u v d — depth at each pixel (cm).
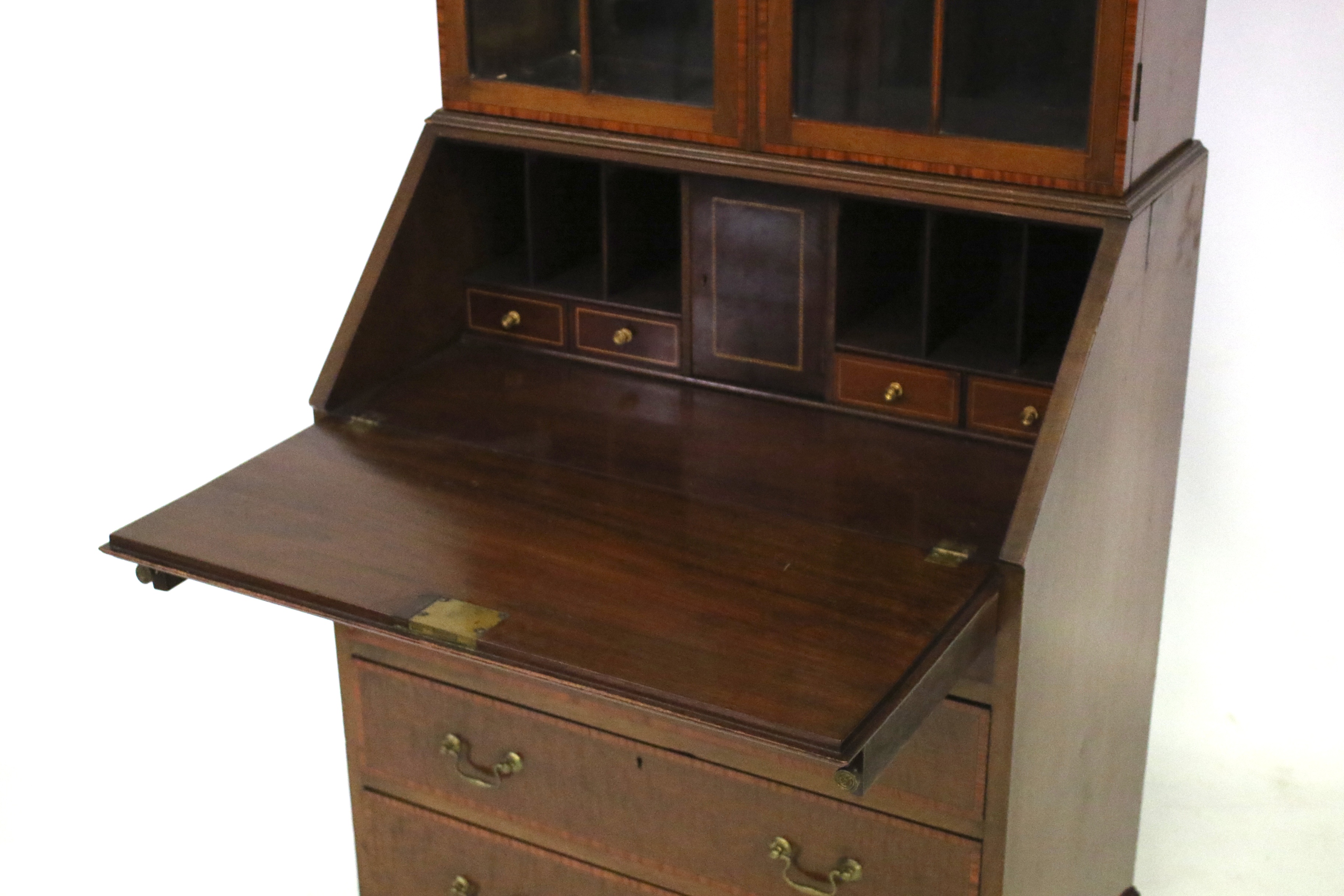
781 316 300
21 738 416
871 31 266
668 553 262
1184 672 393
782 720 222
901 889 277
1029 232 273
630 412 305
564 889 308
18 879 377
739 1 274
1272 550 376
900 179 271
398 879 329
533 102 301
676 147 289
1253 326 357
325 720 423
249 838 389
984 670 258
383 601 250
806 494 277
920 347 290
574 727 289
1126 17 248
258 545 265
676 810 287
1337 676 383
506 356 325
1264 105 339
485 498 278
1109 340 260
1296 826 373
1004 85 260
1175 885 361
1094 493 271
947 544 262
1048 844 294
